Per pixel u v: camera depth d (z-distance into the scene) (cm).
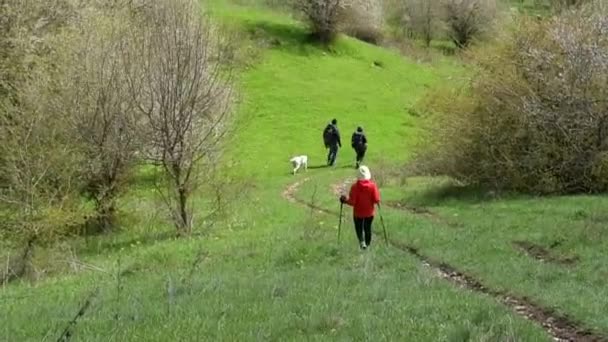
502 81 2856
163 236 2366
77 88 2455
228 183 2602
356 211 1777
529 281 1392
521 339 972
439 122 3084
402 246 1841
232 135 2534
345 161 4416
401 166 3847
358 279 1399
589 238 1748
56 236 2141
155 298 1295
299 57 6488
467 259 1620
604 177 2661
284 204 2870
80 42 2566
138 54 2402
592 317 1137
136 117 2439
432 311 1114
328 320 1038
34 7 3041
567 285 1355
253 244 1919
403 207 2686
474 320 1066
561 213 2158
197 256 1756
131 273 1703
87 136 2438
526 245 1797
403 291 1273
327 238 1930
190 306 1176
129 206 2664
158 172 2895
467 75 3069
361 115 5538
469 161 2947
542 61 2792
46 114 2394
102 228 2517
